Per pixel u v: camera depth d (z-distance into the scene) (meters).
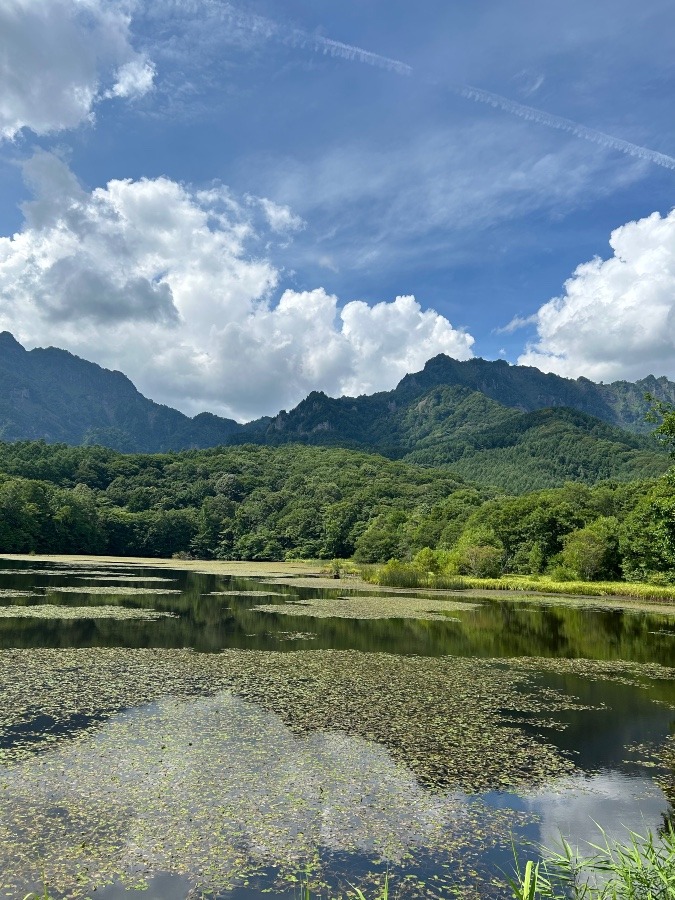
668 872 7.62
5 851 9.71
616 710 19.44
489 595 61.56
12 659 23.17
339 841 10.48
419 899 8.90
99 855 9.70
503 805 12.23
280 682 21.27
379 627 35.44
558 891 9.25
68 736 15.00
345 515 132.88
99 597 44.00
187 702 18.33
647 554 71.19
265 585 64.00
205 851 9.95
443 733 16.45
